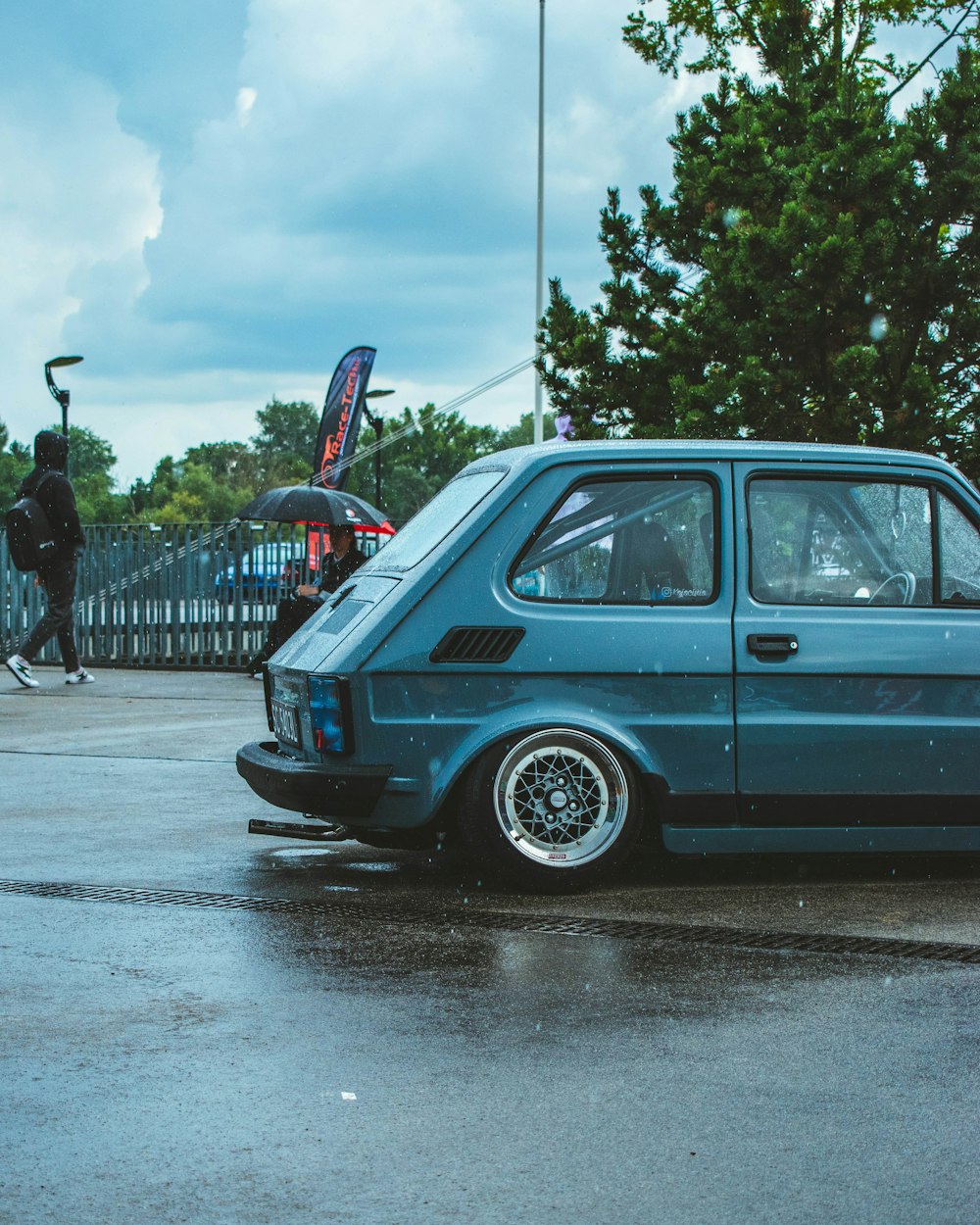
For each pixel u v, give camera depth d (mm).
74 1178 3369
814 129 15695
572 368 17297
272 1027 4445
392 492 142875
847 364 14367
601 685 6250
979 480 15078
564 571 6328
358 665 6188
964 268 14758
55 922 5762
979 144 15062
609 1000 4734
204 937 5535
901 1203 3254
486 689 6223
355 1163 3453
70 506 16969
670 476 6438
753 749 6285
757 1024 4488
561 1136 3617
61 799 8859
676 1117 3738
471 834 6230
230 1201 3250
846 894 6340
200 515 166125
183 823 8055
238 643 20656
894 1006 4672
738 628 6301
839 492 6504
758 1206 3236
